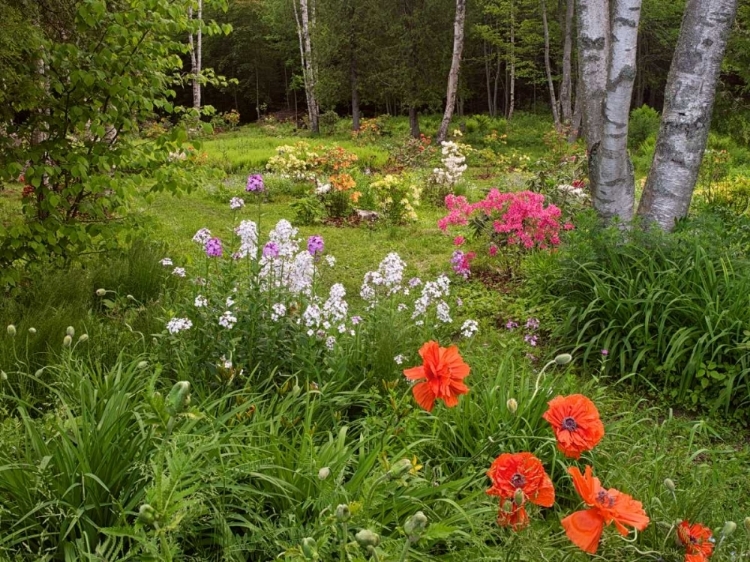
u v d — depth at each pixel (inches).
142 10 194.2
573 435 70.9
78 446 85.6
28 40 174.9
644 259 191.2
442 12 1038.4
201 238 153.4
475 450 114.6
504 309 227.0
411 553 84.0
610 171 229.1
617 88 219.9
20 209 240.4
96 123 195.2
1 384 126.9
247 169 620.7
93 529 81.8
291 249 154.0
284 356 134.5
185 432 89.1
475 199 501.4
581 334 180.5
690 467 126.6
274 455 95.6
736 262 181.6
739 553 90.4
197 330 134.0
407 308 164.2
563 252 211.0
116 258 215.5
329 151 569.9
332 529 72.9
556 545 93.1
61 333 145.3
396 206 410.6
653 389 168.4
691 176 221.3
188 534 84.0
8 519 83.0
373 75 1123.3
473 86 1523.1
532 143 997.8
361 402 127.7
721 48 211.5
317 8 1174.3
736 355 162.1
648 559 88.6
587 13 234.7
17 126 193.9
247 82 1635.1
